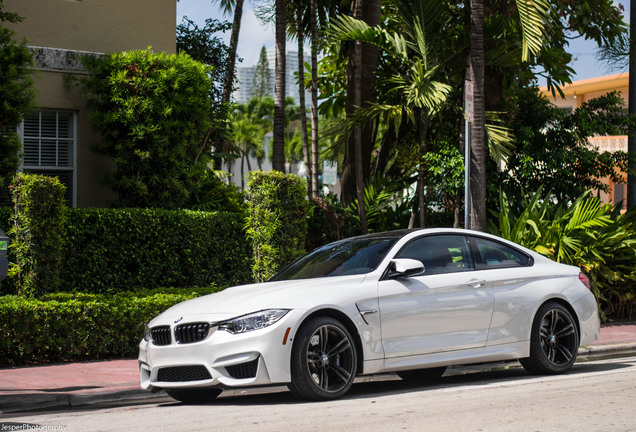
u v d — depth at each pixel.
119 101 13.70
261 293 7.23
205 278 13.62
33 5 14.47
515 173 16.11
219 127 17.56
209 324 6.88
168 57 14.38
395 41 14.80
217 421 6.21
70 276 12.31
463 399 7.00
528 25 12.95
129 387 7.95
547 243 13.75
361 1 15.67
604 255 14.13
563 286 8.68
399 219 16.77
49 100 14.24
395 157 16.38
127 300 10.52
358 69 15.47
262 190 12.10
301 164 61.00
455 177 15.07
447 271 7.96
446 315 7.71
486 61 15.01
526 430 5.55
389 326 7.36
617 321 14.62
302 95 17.17
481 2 12.84
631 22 16.14
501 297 8.12
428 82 14.25
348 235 15.66
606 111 16.92
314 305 6.96
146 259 13.00
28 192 10.56
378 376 9.17
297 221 12.24
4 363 9.55
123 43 15.43
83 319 9.84
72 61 14.46
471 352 7.87
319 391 6.91
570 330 8.63
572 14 17.30
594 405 6.53
